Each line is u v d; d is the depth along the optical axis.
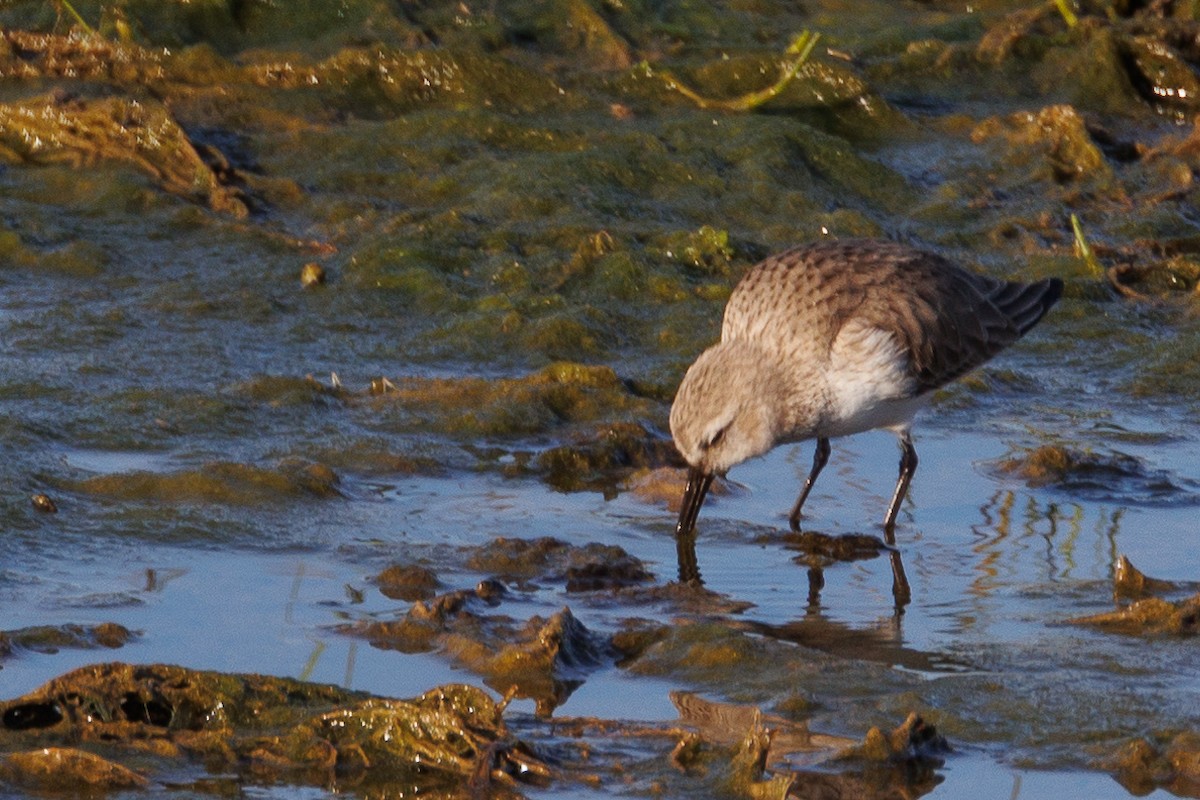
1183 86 20.97
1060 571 11.53
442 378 14.42
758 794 8.26
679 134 19.25
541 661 9.67
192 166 18.09
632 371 14.94
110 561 10.98
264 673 9.45
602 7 21.80
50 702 8.83
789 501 13.01
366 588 10.77
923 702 9.31
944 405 14.74
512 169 18.31
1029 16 22.42
